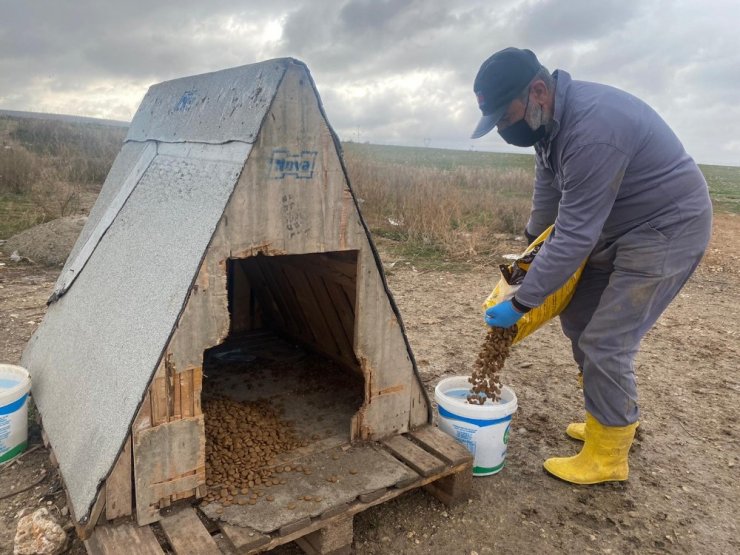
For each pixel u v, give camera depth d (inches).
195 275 92.7
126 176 148.6
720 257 399.9
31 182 505.7
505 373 196.5
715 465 144.6
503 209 501.7
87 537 90.8
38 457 131.4
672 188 114.1
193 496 99.9
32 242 312.0
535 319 131.2
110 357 106.9
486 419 128.0
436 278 318.3
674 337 237.1
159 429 93.5
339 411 139.2
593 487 132.6
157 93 155.7
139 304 105.8
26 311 230.7
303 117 99.6
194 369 95.5
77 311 131.7
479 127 112.5
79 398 111.3
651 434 158.9
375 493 104.7
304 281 157.4
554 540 114.9
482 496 127.1
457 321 248.8
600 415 128.0
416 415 129.0
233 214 95.0
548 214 144.6
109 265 127.1
